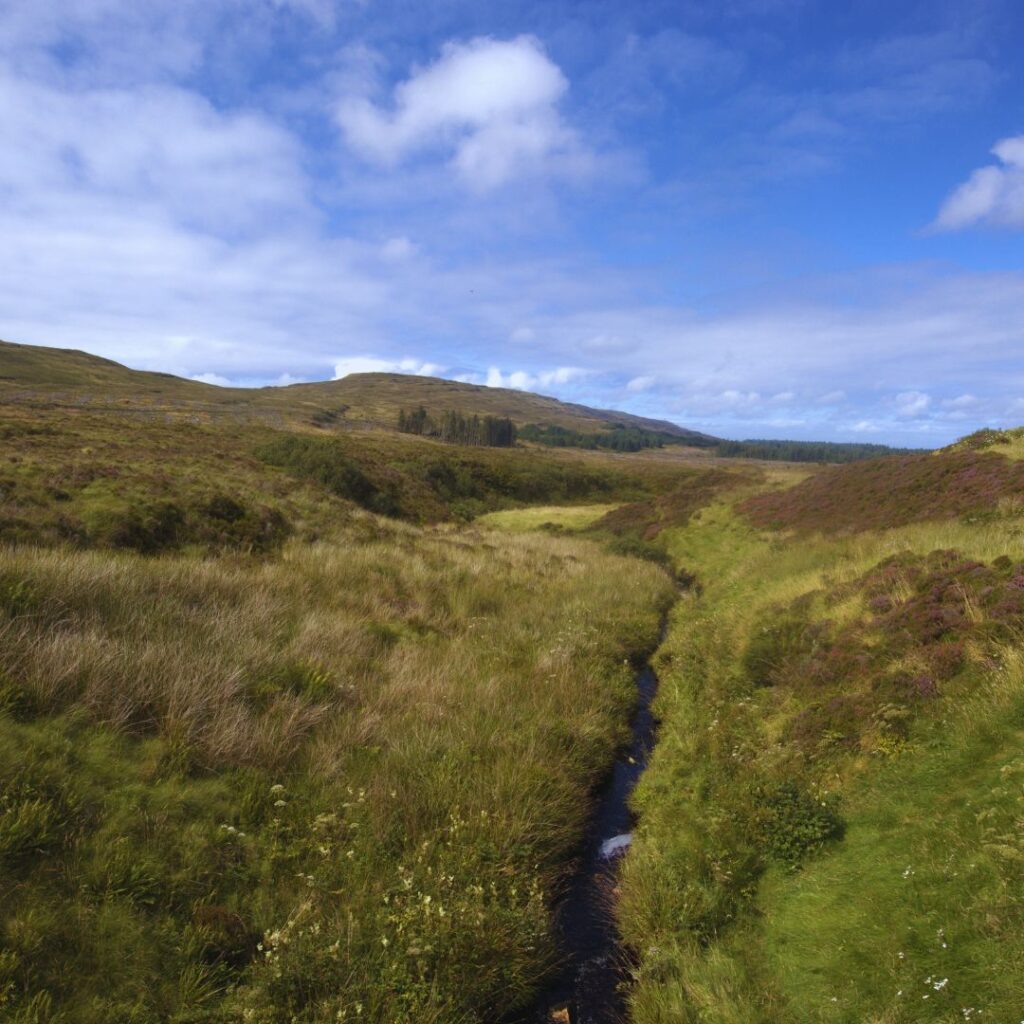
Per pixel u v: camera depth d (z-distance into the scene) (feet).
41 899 12.82
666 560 79.15
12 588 22.18
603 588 55.16
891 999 12.26
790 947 15.02
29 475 46.47
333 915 15.23
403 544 60.49
